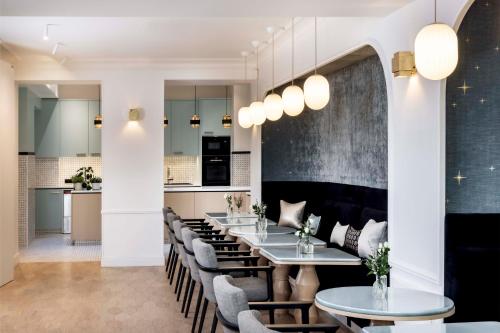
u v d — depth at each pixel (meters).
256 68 10.26
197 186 13.52
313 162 9.35
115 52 9.37
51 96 13.77
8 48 8.89
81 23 7.39
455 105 4.51
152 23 7.45
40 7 4.95
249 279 5.64
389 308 3.67
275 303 4.02
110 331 5.98
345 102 8.20
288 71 8.29
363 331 3.14
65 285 8.31
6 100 8.62
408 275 4.90
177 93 13.88
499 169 4.53
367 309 3.64
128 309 6.91
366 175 7.55
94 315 6.63
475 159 4.52
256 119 8.29
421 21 4.69
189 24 7.54
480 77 4.54
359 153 7.75
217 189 12.78
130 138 10.02
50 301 7.33
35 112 13.91
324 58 6.84
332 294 4.05
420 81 4.72
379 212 6.70
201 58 9.98
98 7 4.99
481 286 4.28
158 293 7.79
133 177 10.02
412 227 4.84
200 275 5.43
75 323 6.29
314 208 9.14
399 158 5.09
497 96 4.54
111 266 9.91
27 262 10.22
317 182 9.20
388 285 5.34
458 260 4.27
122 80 10.02
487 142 4.53
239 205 8.78
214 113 13.83
